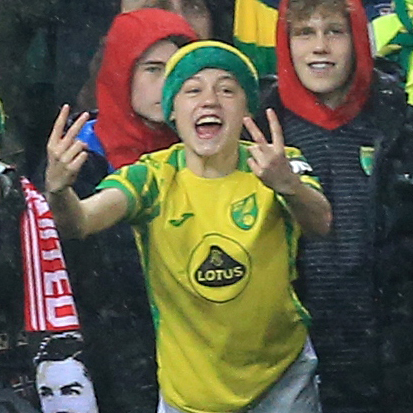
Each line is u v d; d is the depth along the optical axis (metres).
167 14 17.25
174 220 16.03
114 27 17.23
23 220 16.09
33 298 16.06
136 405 16.84
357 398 17.19
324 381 17.20
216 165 16.11
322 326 17.16
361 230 17.20
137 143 17.06
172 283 16.11
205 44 16.19
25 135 17.72
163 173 16.16
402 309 17.19
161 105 16.58
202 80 16.11
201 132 16.09
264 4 17.89
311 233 15.93
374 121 17.41
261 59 17.89
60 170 15.12
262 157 15.40
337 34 17.36
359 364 17.17
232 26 17.97
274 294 16.06
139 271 16.88
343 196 17.23
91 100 17.62
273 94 17.53
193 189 16.09
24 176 17.23
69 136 15.15
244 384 16.19
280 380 16.33
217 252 15.95
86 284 16.84
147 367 16.88
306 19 17.34
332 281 17.14
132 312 16.89
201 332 16.12
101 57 17.31
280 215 16.03
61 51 18.27
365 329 17.19
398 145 17.33
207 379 16.17
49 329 16.03
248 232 15.95
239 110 16.19
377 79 17.48
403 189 17.22
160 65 17.08
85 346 16.70
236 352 16.12
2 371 15.98
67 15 18.31
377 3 18.47
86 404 16.05
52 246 16.08
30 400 16.06
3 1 18.03
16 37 18.08
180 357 16.25
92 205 15.64
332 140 17.30
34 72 18.08
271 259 16.02
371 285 17.20
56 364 16.00
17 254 16.05
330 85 17.33
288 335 16.31
